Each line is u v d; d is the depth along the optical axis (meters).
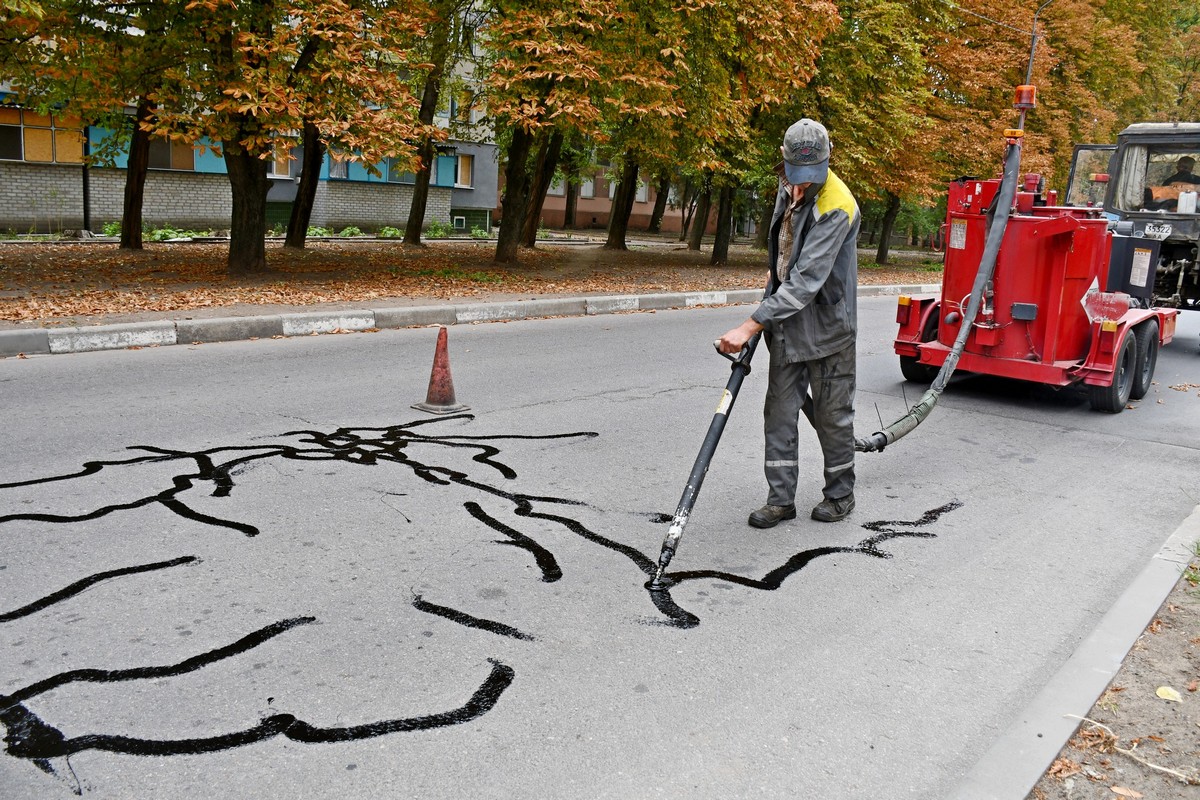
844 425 4.67
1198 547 4.41
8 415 6.21
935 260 34.28
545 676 3.13
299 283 13.16
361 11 12.35
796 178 4.13
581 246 28.44
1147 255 8.93
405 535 4.32
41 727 2.71
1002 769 2.67
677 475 5.50
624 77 14.50
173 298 11.01
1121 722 2.98
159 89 12.57
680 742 2.79
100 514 4.43
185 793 2.44
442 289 13.58
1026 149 26.55
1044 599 4.01
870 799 2.58
